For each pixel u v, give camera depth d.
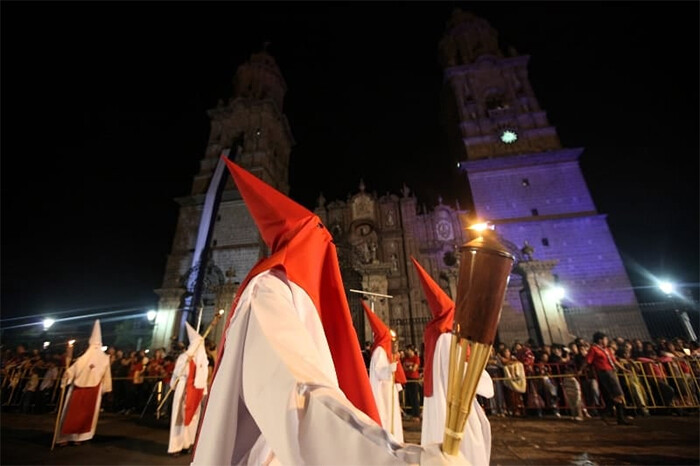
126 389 12.16
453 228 27.94
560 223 25.14
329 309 1.53
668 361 9.18
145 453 6.65
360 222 28.73
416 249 27.30
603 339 10.93
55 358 12.87
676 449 6.22
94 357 7.90
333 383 0.89
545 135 28.64
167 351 22.56
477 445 3.40
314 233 1.64
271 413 0.83
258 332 1.02
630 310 21.50
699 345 9.02
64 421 7.18
